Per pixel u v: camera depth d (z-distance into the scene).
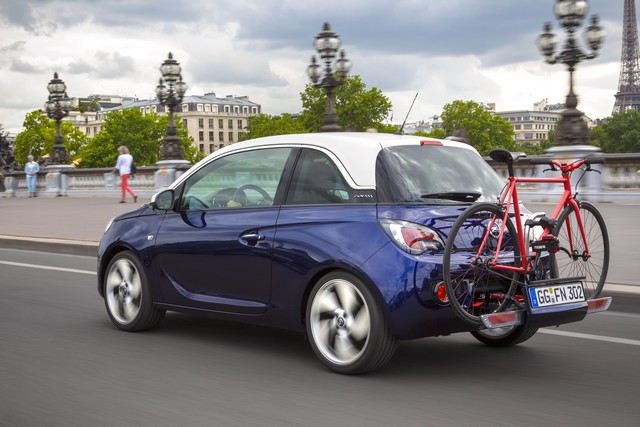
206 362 5.39
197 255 5.93
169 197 6.31
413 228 4.84
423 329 4.80
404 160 5.18
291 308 5.34
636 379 4.88
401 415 4.14
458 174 5.30
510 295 4.98
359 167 5.19
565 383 4.79
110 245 6.58
